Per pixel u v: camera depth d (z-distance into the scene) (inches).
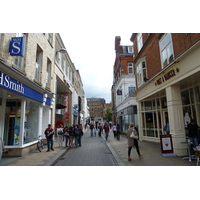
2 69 243.0
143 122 550.6
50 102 498.3
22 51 271.3
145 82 463.5
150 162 254.7
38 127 415.5
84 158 307.6
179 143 297.3
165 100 448.5
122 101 890.7
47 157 304.0
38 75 418.3
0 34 255.4
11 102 334.0
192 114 333.7
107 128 633.6
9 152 308.3
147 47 466.6
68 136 455.8
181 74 284.5
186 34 276.2
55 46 589.6
